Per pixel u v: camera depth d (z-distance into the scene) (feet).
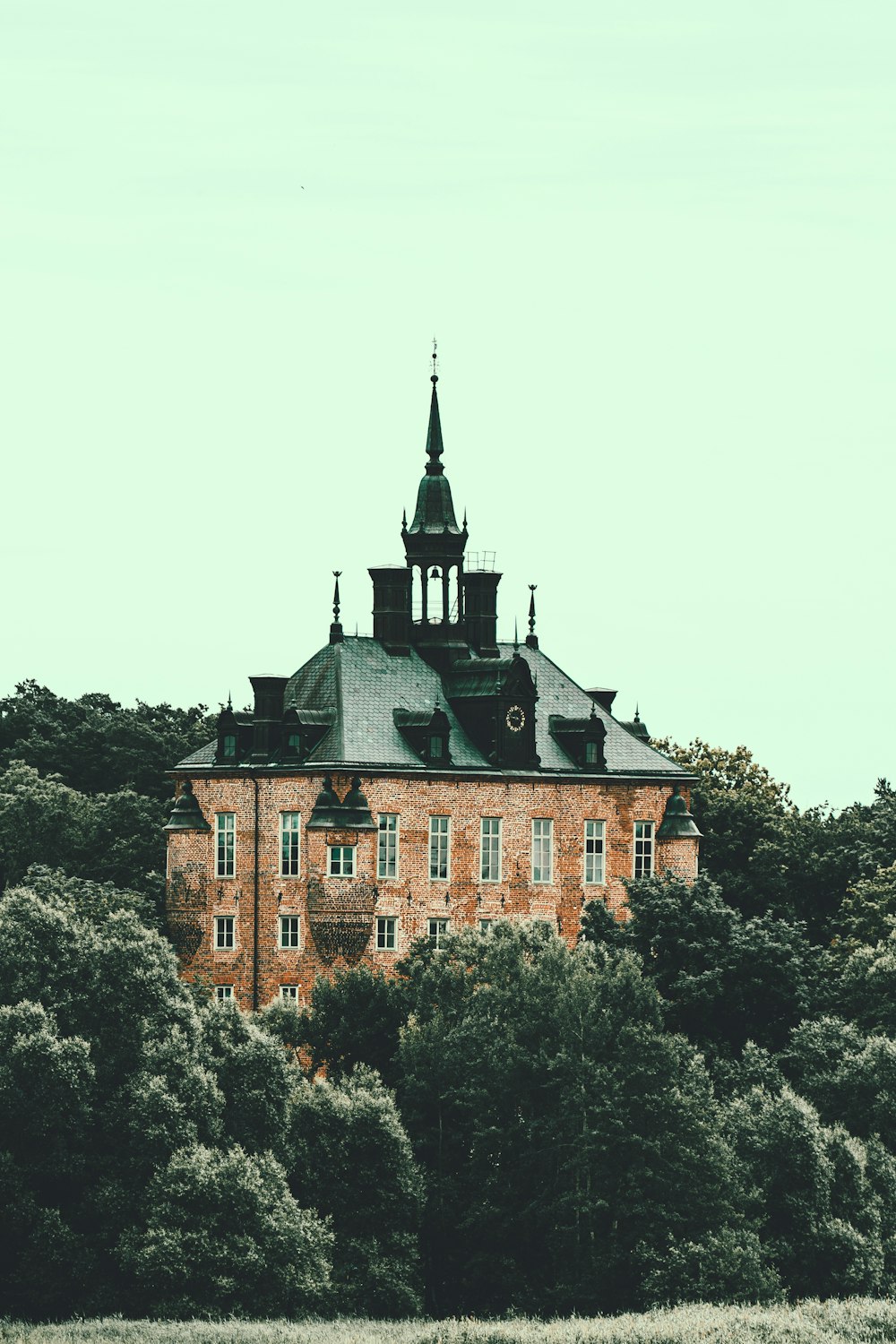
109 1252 506.07
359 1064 574.97
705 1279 531.91
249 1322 495.82
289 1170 537.24
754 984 646.74
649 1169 542.57
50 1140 509.76
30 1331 481.87
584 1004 563.89
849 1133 589.73
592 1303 534.78
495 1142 554.87
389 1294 528.63
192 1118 522.47
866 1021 649.20
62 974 532.32
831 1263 557.33
